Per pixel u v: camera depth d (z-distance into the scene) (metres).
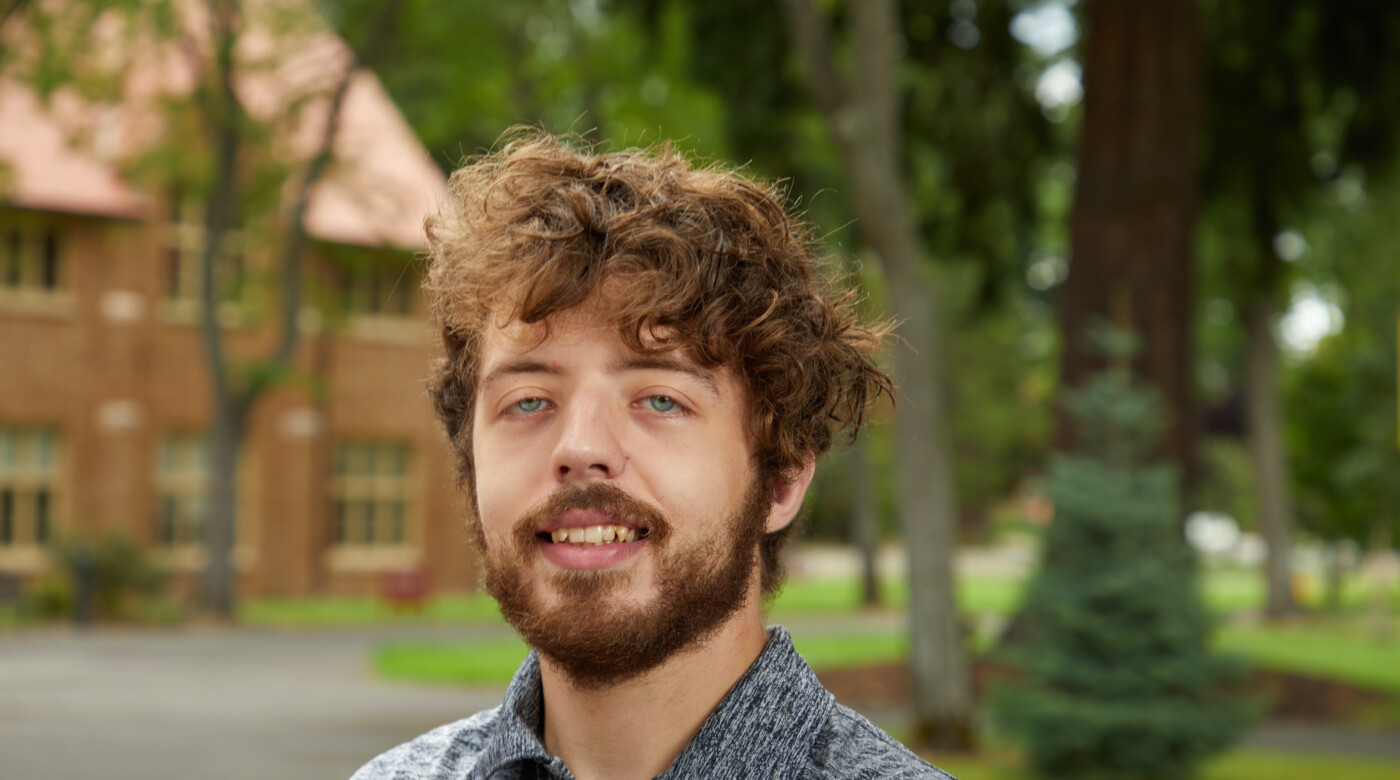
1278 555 25.53
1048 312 39.50
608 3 13.91
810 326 1.21
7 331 24.86
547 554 1.08
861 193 9.37
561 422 1.09
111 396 25.86
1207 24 13.51
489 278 1.11
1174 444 11.74
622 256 1.08
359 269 26.33
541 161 1.16
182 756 9.42
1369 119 13.16
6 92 18.17
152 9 18.83
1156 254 11.87
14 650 17.19
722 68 13.43
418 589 24.83
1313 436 23.23
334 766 9.10
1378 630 21.88
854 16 9.38
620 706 1.10
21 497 25.11
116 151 20.91
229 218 22.27
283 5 20.52
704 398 1.09
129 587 22.16
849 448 1.43
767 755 1.05
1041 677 8.91
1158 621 8.74
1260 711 8.86
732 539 1.10
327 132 21.77
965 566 45.78
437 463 29.62
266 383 22.39
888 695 12.52
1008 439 54.06
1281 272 14.41
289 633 20.36
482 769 1.13
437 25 23.36
